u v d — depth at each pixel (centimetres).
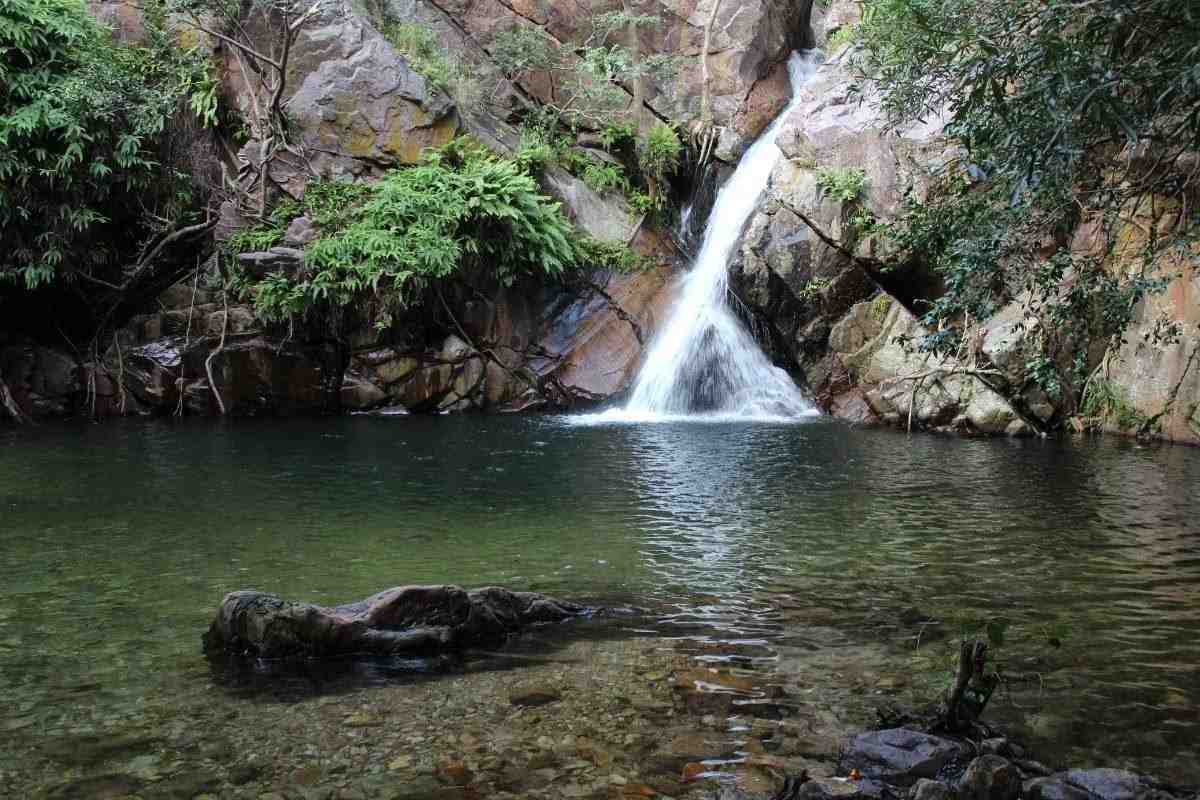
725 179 2106
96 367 1636
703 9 2155
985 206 505
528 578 644
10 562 675
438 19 2133
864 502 921
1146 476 1065
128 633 521
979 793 329
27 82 1529
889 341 1616
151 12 1856
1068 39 390
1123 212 1127
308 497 929
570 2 2170
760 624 546
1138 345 1398
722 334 1812
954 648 500
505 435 1403
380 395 1714
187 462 1133
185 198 1736
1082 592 611
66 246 1580
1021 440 1386
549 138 2059
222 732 393
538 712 414
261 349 1650
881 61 752
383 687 445
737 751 376
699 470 1104
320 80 1825
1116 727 404
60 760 367
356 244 1638
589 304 1880
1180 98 377
